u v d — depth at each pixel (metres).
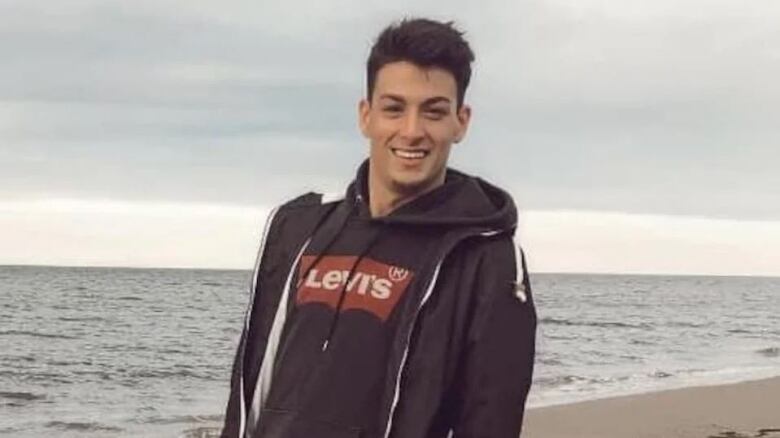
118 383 21.94
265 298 2.50
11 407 17.83
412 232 2.33
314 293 2.36
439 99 2.30
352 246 2.37
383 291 2.29
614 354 28.89
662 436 11.95
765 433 12.16
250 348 2.48
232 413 2.46
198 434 13.97
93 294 75.50
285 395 2.31
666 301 81.94
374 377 2.24
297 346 2.33
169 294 77.69
